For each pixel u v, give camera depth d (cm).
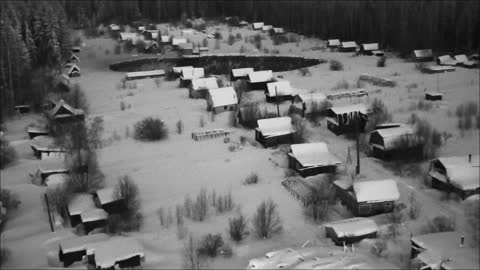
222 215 5400
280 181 6306
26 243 4922
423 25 14938
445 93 10056
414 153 6738
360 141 7575
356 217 5200
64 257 4441
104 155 7544
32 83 11119
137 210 5581
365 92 10106
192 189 6203
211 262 4469
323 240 4803
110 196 5500
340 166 6675
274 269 3869
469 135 7588
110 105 10512
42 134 8394
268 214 5150
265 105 9800
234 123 8669
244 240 4859
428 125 7675
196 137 8050
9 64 10394
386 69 13112
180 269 4366
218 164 7000
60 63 14275
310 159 6375
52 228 5231
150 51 17188
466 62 12575
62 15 15875
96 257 4269
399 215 5222
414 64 13550
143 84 12538
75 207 5406
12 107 10062
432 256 4012
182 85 11906
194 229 5103
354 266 3747
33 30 14338
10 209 5759
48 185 6316
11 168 7131
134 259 4350
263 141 7612
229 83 11731
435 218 5028
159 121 8312
